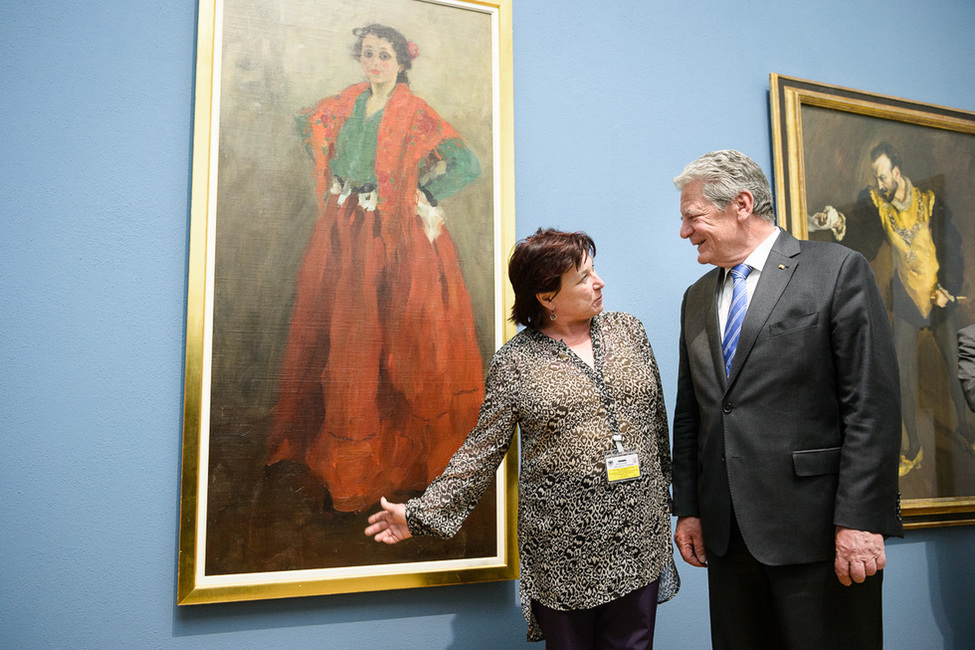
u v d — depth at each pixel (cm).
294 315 248
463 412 264
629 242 301
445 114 274
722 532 211
